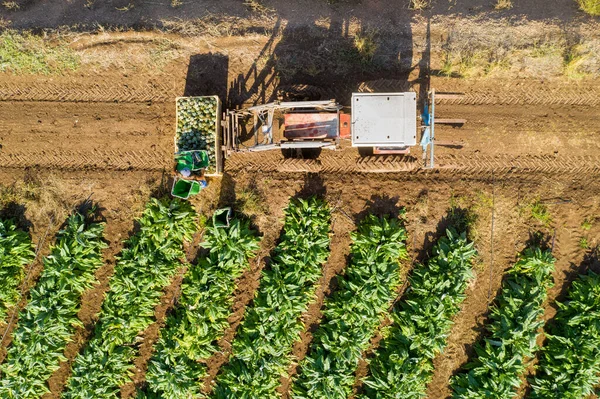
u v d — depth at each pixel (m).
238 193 15.29
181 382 14.97
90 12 15.29
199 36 15.13
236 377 14.92
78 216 15.14
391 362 14.80
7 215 15.34
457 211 15.14
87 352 14.90
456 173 15.20
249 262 15.39
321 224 14.91
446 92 15.19
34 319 14.80
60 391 15.47
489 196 15.12
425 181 15.20
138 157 15.34
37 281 15.40
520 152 15.11
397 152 14.82
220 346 15.39
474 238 15.13
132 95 15.34
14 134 15.33
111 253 15.37
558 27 14.95
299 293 14.92
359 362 15.46
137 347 15.40
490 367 14.64
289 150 15.19
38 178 15.31
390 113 13.09
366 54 14.94
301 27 15.16
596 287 14.48
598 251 15.07
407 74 15.12
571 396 14.48
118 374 15.02
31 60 15.14
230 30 15.12
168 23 15.16
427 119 14.67
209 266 14.84
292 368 15.45
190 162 14.16
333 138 14.22
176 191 14.50
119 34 15.12
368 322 14.84
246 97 15.27
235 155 15.30
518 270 14.98
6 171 15.32
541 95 15.09
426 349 14.69
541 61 14.94
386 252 14.75
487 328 15.06
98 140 15.33
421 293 14.68
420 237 15.22
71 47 15.14
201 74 15.25
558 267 15.17
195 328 14.77
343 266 15.36
